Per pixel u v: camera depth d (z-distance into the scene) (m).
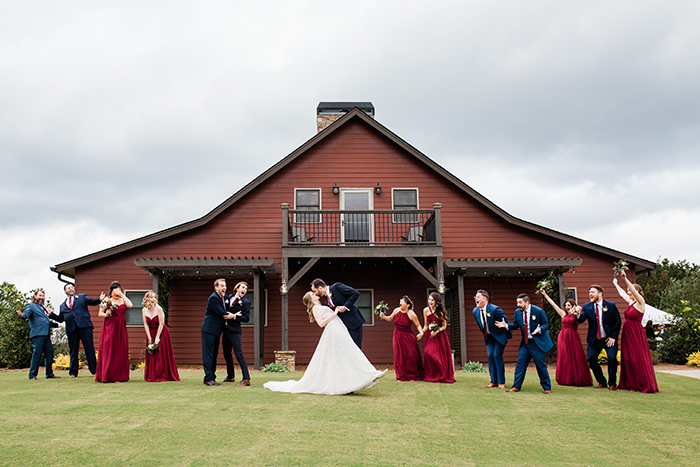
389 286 15.12
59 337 14.73
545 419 5.04
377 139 15.95
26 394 6.15
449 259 15.09
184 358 14.34
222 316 7.32
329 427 4.47
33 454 3.56
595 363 7.69
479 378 8.88
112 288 7.84
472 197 15.54
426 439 4.17
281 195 15.45
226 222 15.15
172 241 14.95
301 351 14.63
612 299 15.00
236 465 3.40
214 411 5.05
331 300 7.11
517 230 15.40
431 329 8.18
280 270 14.98
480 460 3.67
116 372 7.69
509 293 15.18
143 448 3.74
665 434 4.51
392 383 7.83
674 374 9.52
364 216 15.47
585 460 3.74
